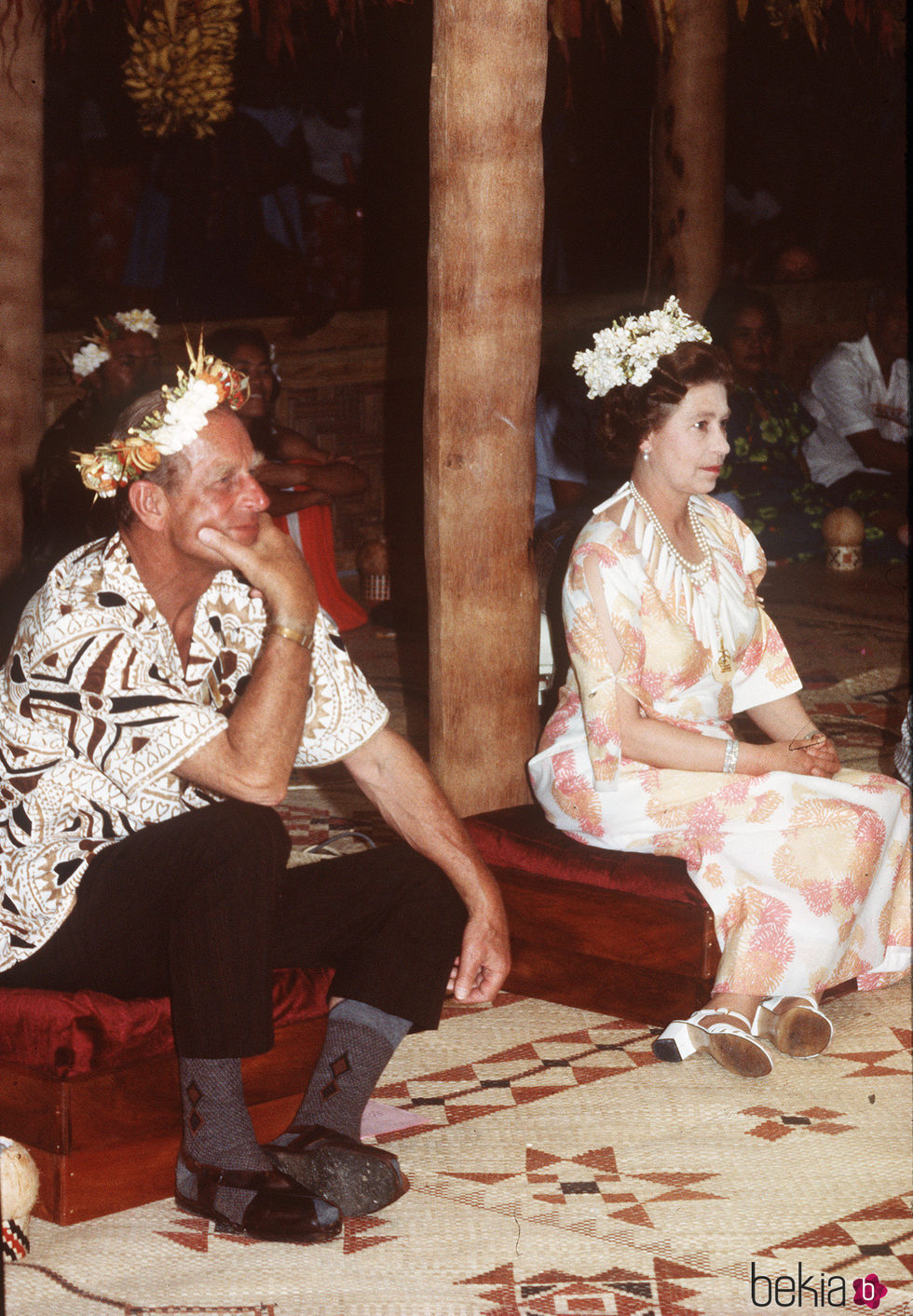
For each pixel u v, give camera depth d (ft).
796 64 37.83
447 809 9.68
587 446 19.76
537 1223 8.95
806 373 36.32
